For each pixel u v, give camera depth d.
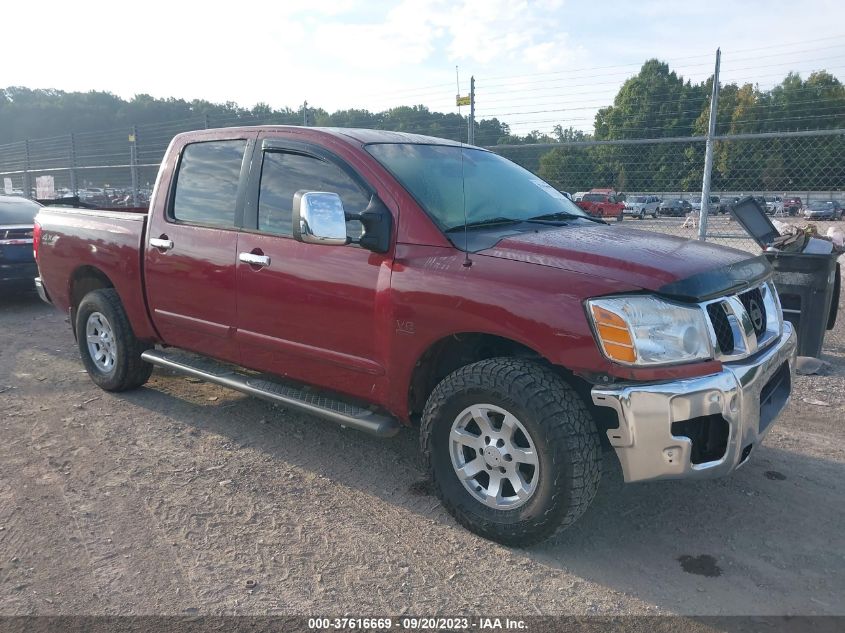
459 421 3.28
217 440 4.44
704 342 2.91
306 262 3.77
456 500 3.30
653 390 2.78
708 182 8.68
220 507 3.56
